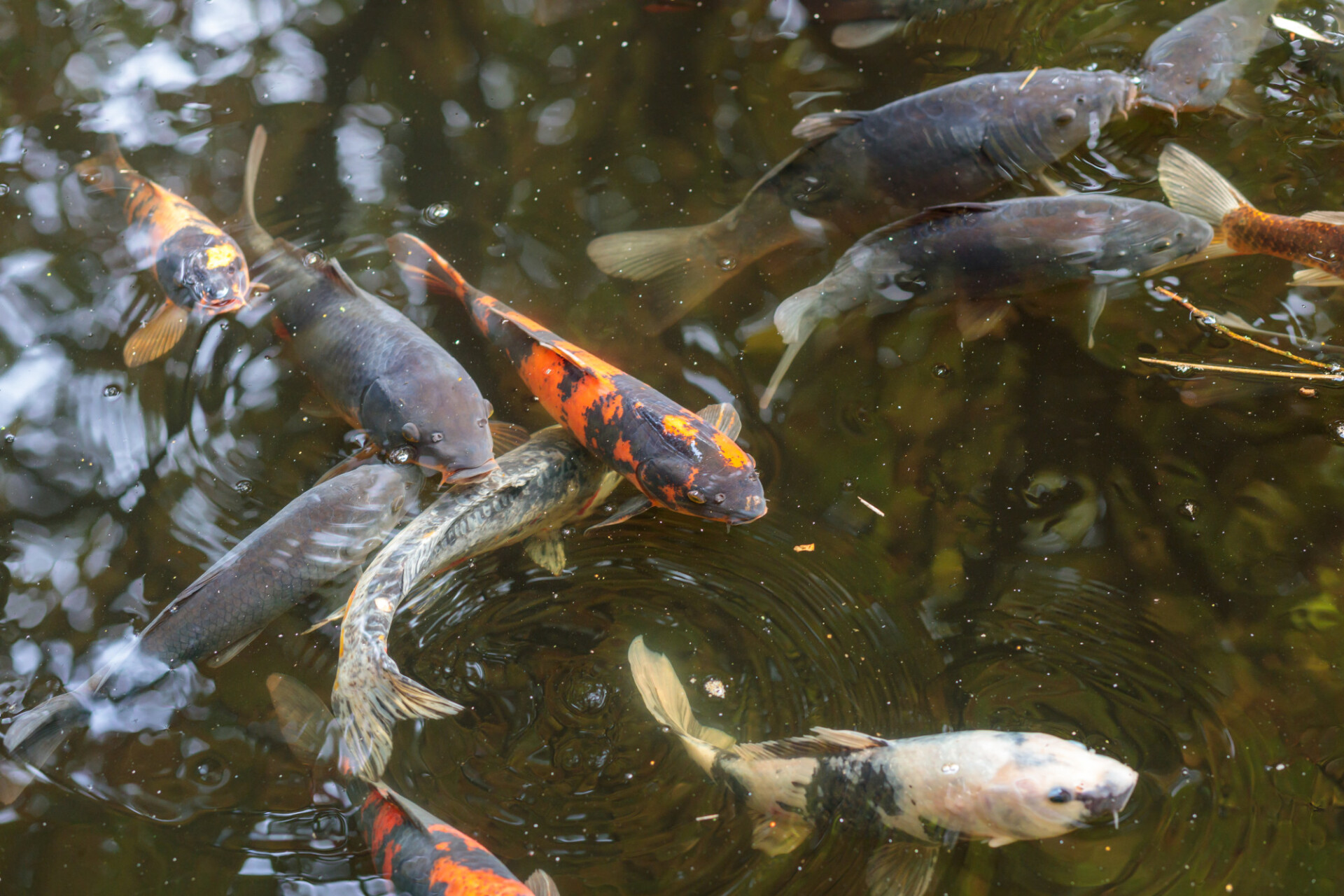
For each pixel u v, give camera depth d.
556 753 3.61
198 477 3.76
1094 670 3.61
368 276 3.88
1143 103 3.91
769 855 3.55
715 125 4.00
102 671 3.62
